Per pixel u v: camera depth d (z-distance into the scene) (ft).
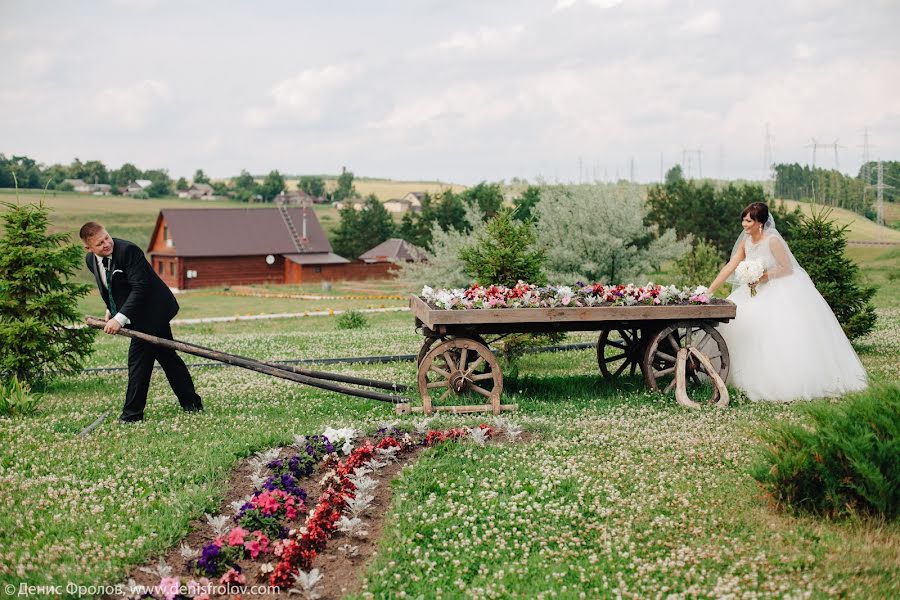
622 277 92.68
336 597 16.15
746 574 16.29
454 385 29.19
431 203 245.24
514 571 17.07
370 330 69.62
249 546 17.61
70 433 27.02
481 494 20.58
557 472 21.99
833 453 18.79
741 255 32.78
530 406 29.48
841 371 30.91
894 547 16.94
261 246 226.17
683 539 18.08
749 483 20.94
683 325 30.14
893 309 69.82
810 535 17.81
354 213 269.03
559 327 29.84
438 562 17.57
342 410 30.71
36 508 20.02
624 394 31.50
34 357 37.04
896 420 18.88
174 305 30.42
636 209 93.81
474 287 30.66
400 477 21.91
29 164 625.00
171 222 222.48
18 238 37.88
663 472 21.91
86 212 383.86
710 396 30.55
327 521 18.80
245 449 24.40
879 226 224.33
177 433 27.09
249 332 85.35
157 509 20.10
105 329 27.96
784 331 30.48
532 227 42.32
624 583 16.06
